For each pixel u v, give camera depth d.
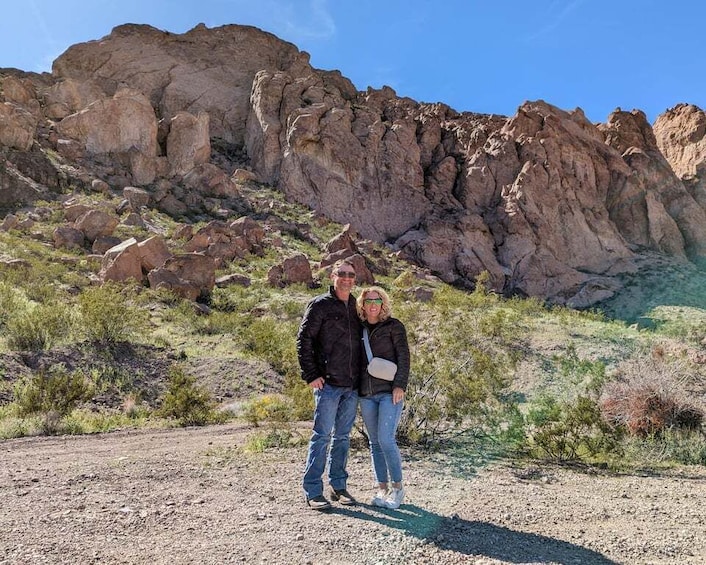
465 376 7.45
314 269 35.75
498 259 47.22
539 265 46.44
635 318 40.62
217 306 26.19
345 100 61.59
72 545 3.08
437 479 5.04
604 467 6.53
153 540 3.18
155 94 64.81
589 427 7.40
